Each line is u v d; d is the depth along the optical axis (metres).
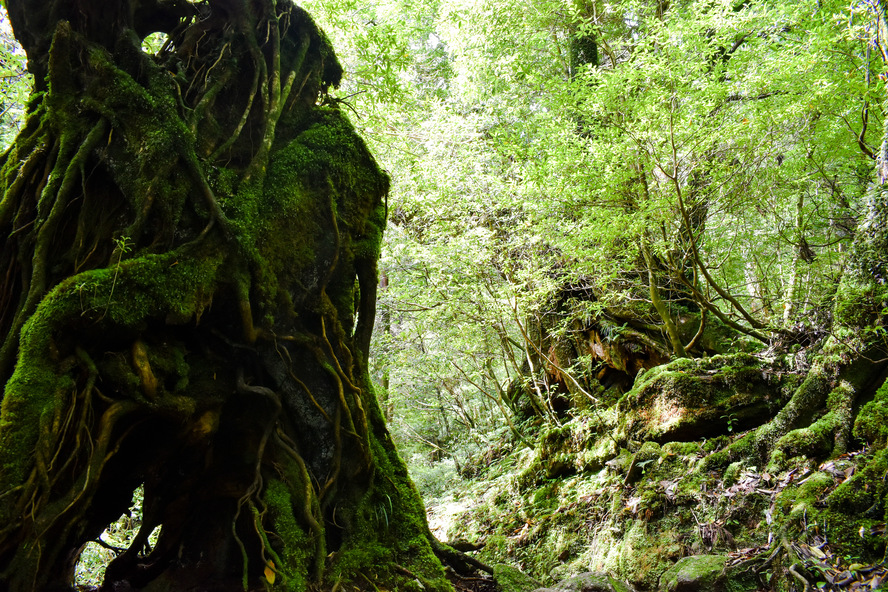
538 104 9.55
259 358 3.65
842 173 6.42
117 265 2.90
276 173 3.71
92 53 3.32
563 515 6.23
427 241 8.20
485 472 9.72
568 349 9.11
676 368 6.21
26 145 3.30
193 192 3.33
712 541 4.46
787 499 4.17
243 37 3.89
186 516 3.60
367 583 3.45
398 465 4.07
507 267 7.80
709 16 5.95
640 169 6.03
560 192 6.23
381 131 7.73
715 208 6.49
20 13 3.48
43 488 2.53
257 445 3.61
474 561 3.99
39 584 2.57
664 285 7.87
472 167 7.82
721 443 5.32
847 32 5.28
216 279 3.31
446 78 11.34
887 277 4.53
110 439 2.90
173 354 3.18
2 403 2.58
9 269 3.08
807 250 6.49
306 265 3.81
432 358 9.33
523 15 9.26
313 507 3.50
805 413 4.75
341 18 5.76
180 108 3.47
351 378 3.88
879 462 3.79
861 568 3.35
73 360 2.75
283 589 3.13
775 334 5.94
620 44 6.10
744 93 5.71
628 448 6.16
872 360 4.47
